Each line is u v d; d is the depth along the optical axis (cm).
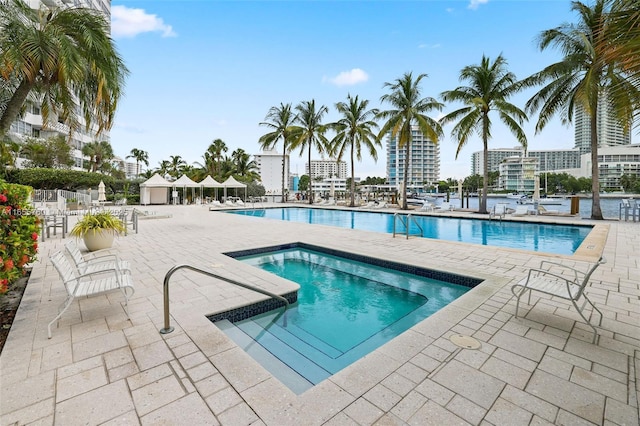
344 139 2489
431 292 531
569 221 1316
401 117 1980
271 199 4031
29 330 308
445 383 226
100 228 731
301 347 344
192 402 204
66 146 2880
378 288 553
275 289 446
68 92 748
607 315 349
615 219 1385
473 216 1586
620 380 230
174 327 317
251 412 195
